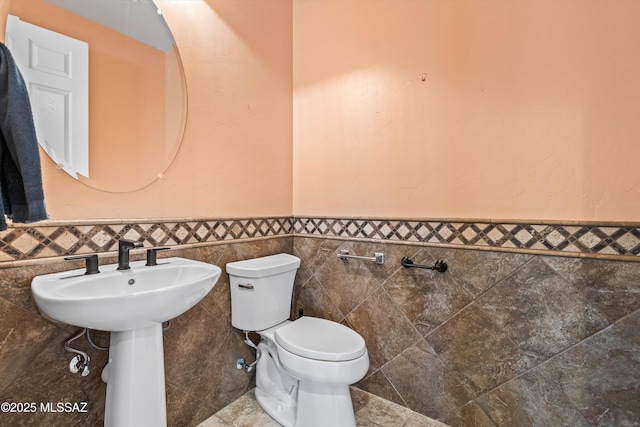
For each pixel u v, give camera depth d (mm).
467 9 1315
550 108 1149
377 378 1564
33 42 969
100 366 1074
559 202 1137
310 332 1385
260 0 1695
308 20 1843
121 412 910
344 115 1690
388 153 1536
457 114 1344
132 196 1174
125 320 823
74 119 1041
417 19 1445
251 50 1642
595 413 1071
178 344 1299
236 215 1560
